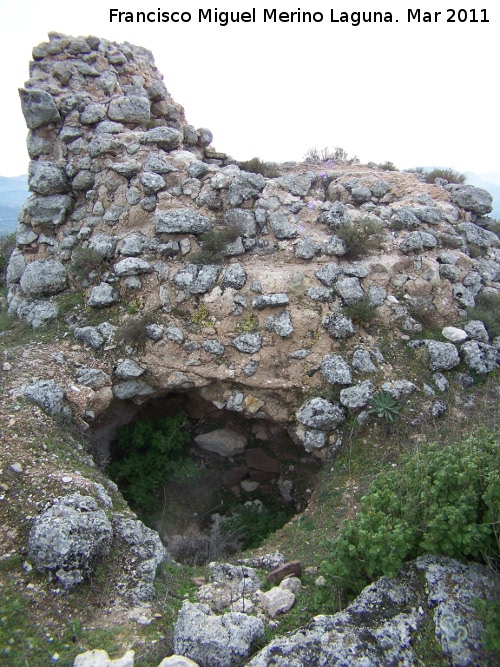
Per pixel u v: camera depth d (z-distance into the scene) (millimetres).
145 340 6824
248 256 7469
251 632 3570
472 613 3377
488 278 7816
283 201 7891
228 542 6715
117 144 8320
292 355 6520
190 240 7484
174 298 7090
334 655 3238
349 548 3840
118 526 4547
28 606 3688
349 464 5824
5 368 6371
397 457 5660
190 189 7898
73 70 9383
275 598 3994
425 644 3324
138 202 7922
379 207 8383
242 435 7270
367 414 6047
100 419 6656
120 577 4148
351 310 6707
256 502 7113
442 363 6484
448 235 8102
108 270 7629
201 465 7312
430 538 3623
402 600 3561
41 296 8102
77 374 6438
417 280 7273
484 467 3779
